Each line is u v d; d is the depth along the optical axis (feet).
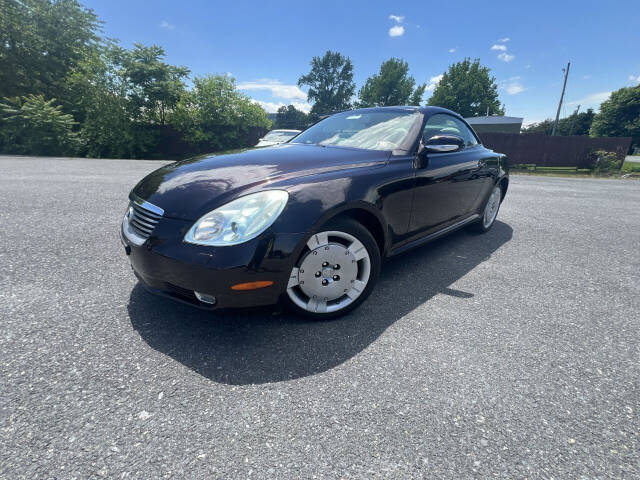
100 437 3.67
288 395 4.39
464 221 10.55
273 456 3.52
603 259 9.90
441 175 8.50
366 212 6.59
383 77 180.04
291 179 5.88
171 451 3.55
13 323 5.70
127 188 18.79
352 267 6.20
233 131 62.54
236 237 5.03
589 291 7.72
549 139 48.49
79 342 5.28
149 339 5.45
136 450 3.54
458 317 6.46
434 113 9.42
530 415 4.13
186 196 5.57
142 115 59.82
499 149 50.16
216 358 5.07
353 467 3.42
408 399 4.35
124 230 6.16
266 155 7.30
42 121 46.55
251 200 5.32
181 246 5.09
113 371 4.69
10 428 3.72
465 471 3.40
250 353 5.22
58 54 62.08
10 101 47.88
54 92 58.34
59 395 4.22
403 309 6.73
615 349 5.52
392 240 7.36
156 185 6.25
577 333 5.97
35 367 4.68
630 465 3.50
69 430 3.74
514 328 6.10
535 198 20.97
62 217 12.32
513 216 15.58
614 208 18.02
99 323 5.82
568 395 4.47
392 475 3.34
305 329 5.92
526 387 4.60
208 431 3.80
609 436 3.85
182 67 62.13
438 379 4.73
